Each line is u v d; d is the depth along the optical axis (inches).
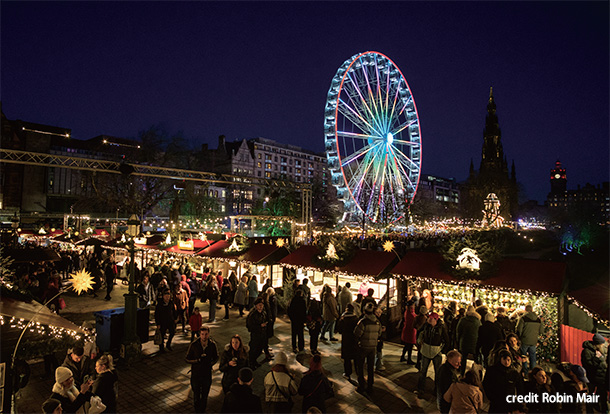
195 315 486.6
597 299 421.4
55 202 2815.0
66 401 263.7
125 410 350.3
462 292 565.9
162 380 414.3
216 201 2977.4
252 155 4768.7
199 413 340.2
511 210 3976.4
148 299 671.8
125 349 454.9
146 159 2041.1
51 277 661.3
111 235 1286.9
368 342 382.3
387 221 1312.7
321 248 667.4
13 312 336.8
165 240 959.0
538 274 479.5
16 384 334.6
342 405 362.0
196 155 2428.6
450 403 272.1
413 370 446.3
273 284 786.2
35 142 2778.1
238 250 788.0
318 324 487.8
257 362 463.2
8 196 2679.6
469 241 528.4
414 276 546.9
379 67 1392.7
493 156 4832.7
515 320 457.4
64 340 407.5
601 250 2190.0
